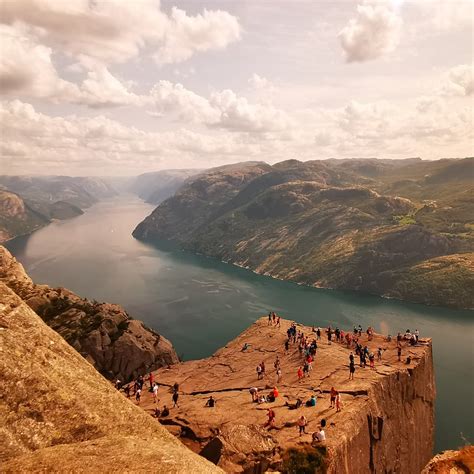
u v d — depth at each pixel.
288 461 32.88
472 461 20.84
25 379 20.98
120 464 16.86
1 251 130.38
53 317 111.56
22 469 16.20
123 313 123.38
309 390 47.94
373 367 55.56
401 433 52.94
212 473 18.34
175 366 66.56
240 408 43.84
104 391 24.22
